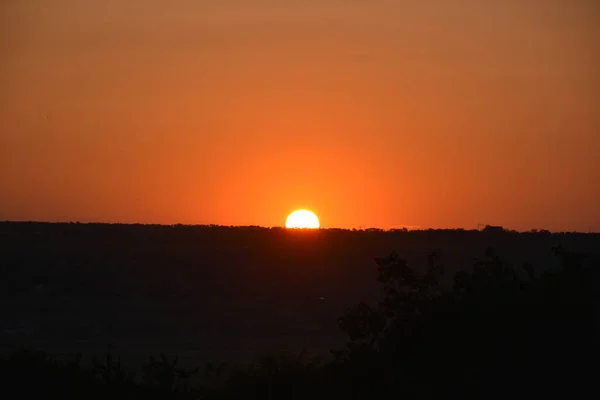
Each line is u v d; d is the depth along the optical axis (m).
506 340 56.69
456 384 57.50
